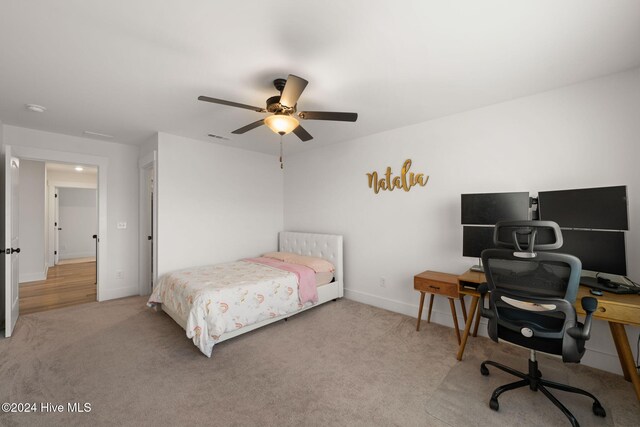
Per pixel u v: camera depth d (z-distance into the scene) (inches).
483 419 64.5
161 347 97.8
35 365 85.4
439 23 60.3
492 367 86.5
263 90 92.2
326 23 60.3
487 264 70.6
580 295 71.1
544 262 62.3
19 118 117.3
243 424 62.7
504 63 76.9
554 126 93.2
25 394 71.8
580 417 64.6
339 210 160.2
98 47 68.9
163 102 101.6
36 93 93.9
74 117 116.4
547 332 61.9
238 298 102.6
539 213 88.4
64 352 93.5
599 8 55.7
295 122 86.9
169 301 115.3
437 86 90.6
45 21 59.1
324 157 168.1
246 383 77.8
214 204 159.0
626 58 74.6
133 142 156.3
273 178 192.1
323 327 116.3
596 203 78.8
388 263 137.9
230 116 115.7
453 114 115.3
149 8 55.6
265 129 134.4
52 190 248.5
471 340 104.7
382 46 68.7
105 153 153.6
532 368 71.9
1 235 118.3
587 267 79.2
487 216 99.6
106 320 121.5
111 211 154.8
